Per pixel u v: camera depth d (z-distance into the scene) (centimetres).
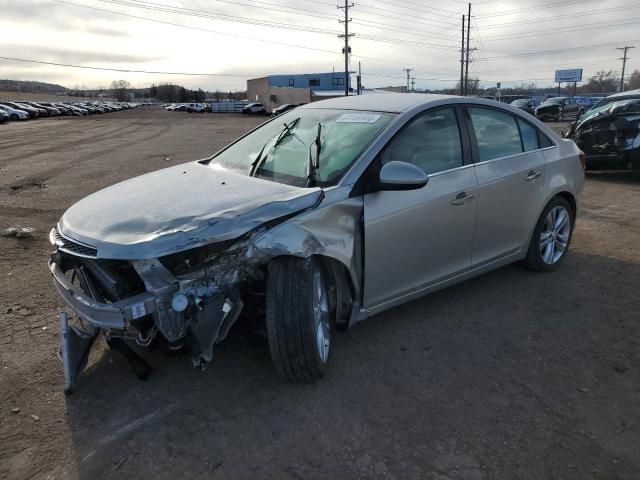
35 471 256
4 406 304
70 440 277
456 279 415
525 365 346
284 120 443
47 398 312
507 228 445
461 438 277
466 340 378
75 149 1838
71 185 1023
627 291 462
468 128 417
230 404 306
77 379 321
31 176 1139
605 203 806
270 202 302
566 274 501
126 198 334
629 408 302
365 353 360
